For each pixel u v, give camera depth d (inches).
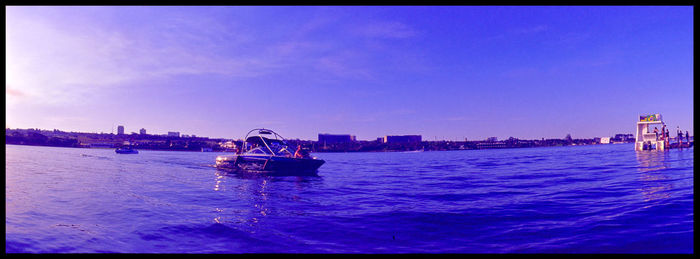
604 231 207.2
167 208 306.2
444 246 193.2
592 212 265.3
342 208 319.0
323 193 430.6
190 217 268.1
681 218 228.7
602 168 730.2
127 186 466.9
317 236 218.1
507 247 186.2
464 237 211.2
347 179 637.9
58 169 714.8
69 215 259.6
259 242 203.0
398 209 308.8
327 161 1753.2
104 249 180.5
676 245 174.7
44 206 290.7
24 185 425.7
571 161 1109.1
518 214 271.3
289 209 313.7
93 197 352.5
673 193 329.1
